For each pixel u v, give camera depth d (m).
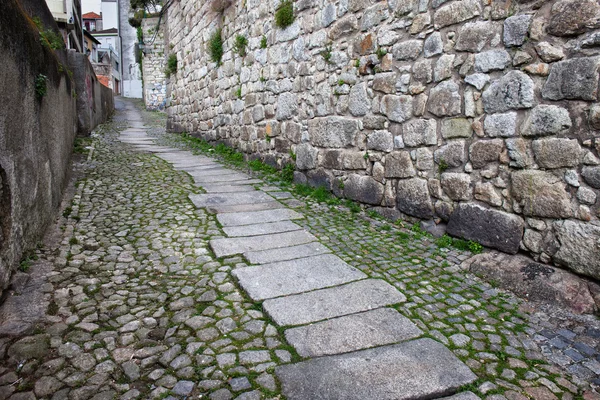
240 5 7.20
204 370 2.03
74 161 6.43
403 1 3.97
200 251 3.45
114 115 16.52
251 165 6.84
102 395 1.86
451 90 3.56
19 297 2.56
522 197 3.06
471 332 2.42
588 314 2.56
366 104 4.49
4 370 1.99
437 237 3.79
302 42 5.48
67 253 3.26
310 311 2.58
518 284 2.91
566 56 2.78
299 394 1.88
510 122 3.12
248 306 2.63
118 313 2.50
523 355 2.22
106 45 34.50
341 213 4.60
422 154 3.88
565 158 2.79
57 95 4.48
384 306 2.67
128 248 3.45
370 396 1.89
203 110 9.51
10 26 2.59
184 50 10.73
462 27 3.45
